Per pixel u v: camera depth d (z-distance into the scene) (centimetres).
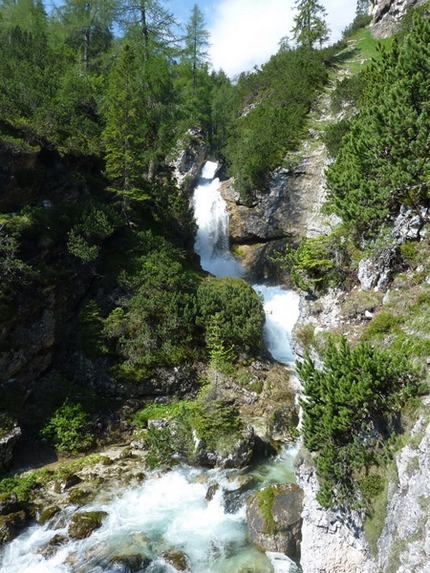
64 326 2133
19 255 2005
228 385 2092
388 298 1182
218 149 4438
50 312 2027
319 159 3488
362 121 1501
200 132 4238
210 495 1475
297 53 4947
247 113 4672
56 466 1689
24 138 2319
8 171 2114
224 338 2230
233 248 3772
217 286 2534
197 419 1723
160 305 2211
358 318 1236
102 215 2341
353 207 1269
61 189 2403
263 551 1227
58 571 1188
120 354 2116
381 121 1262
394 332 1095
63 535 1316
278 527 1239
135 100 2692
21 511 1401
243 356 2231
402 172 1141
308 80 4278
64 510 1427
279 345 2642
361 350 969
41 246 2077
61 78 3288
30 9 4369
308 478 1095
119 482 1573
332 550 1017
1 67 2889
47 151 2422
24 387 1880
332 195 1504
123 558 1203
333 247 1381
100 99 3322
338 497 957
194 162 4034
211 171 4353
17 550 1262
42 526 1364
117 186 2806
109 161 2630
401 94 1220
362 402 931
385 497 892
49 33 4256
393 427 934
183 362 2164
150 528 1346
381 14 5419
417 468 811
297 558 1193
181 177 3934
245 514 1370
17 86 2605
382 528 879
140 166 2833
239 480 1523
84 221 2291
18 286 1917
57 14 4403
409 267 1193
